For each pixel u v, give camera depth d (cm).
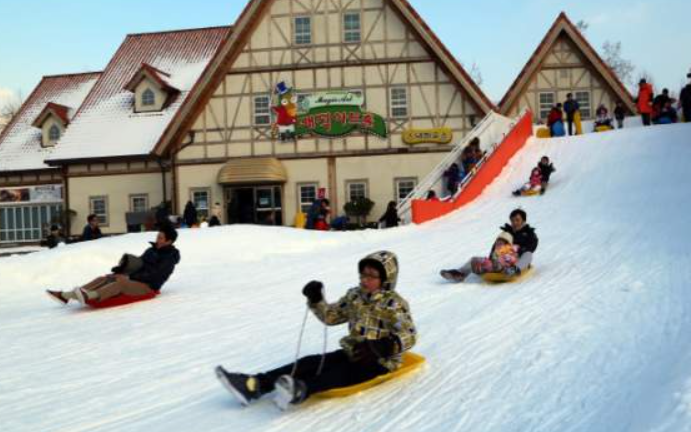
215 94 3109
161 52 3753
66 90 4016
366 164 3039
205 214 3100
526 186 2361
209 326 920
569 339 689
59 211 3494
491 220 2039
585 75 3722
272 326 890
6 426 551
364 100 3041
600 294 901
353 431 492
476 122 2989
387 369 568
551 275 1093
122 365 734
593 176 2378
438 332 771
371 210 3033
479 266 1068
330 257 1658
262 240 1938
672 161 2320
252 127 3089
